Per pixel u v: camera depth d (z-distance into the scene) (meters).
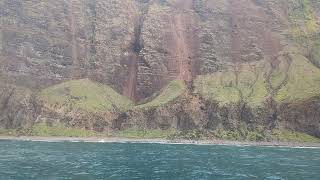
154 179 109.44
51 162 140.12
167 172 122.50
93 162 142.88
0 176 108.38
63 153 172.38
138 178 110.50
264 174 121.06
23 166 128.62
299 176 117.81
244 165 142.25
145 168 130.50
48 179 105.12
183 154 178.75
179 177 113.44
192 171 125.31
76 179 106.44
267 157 171.50
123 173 118.69
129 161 148.25
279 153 192.62
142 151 188.62
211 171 126.25
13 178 105.62
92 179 107.19
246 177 115.19
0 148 191.88
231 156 173.75
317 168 136.00
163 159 156.75
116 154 172.50
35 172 116.44
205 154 180.75
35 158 151.62
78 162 141.75
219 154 181.88
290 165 143.75
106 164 138.38
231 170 129.00
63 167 128.12
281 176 117.56
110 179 107.94
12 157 153.88
